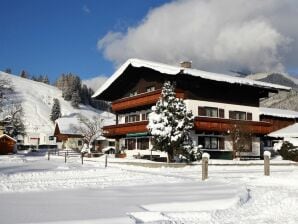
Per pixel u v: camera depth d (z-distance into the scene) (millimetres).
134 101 45188
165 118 33469
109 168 26203
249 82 44125
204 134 41500
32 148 98812
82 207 9570
